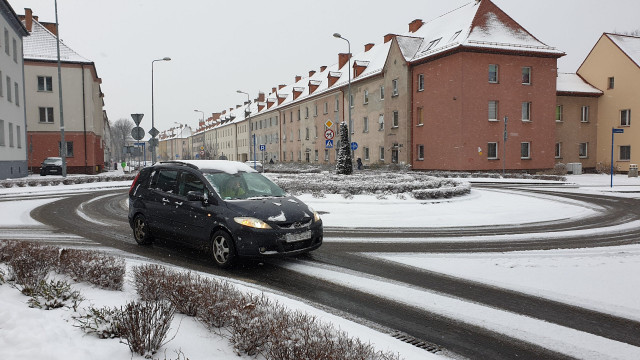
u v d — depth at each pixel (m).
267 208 6.23
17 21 28.31
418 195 14.48
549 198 15.82
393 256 6.96
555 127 33.50
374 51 44.78
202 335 3.27
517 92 31.27
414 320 4.26
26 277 4.38
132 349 2.87
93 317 3.22
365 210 12.20
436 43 33.50
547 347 3.68
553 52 31.38
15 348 2.87
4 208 13.41
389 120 37.09
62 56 37.88
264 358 2.91
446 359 3.40
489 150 30.83
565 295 5.00
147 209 7.54
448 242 8.09
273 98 69.38
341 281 5.56
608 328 4.07
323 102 49.03
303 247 6.32
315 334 2.95
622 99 34.62
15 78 28.89
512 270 6.06
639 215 11.70
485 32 30.86
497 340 3.82
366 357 2.70
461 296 4.98
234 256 6.00
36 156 37.34
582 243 8.00
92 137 38.81
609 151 35.88
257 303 3.56
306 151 53.50
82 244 7.84
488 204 13.75
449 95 30.66
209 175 6.85
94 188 22.31
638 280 5.53
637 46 35.66
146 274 4.18
